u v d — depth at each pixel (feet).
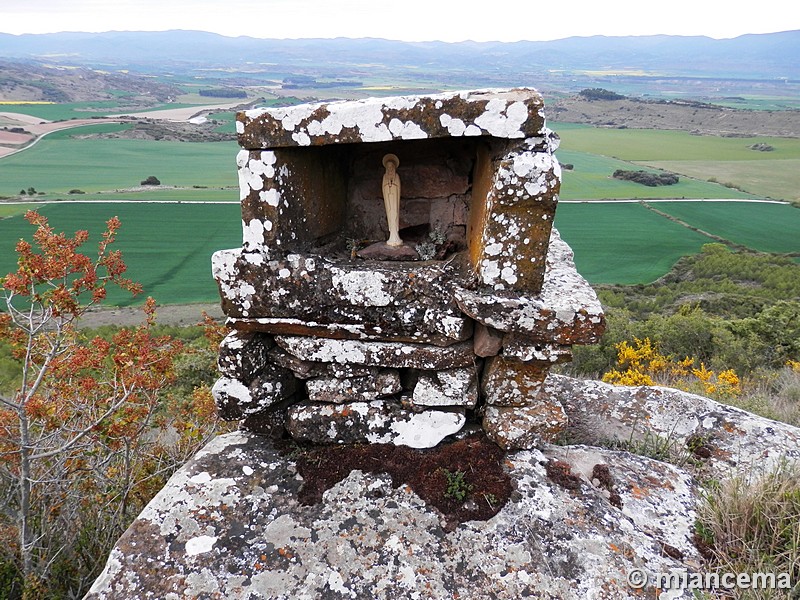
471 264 10.96
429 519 9.64
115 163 249.96
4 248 114.62
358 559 8.99
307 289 10.48
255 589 8.56
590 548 9.13
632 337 36.50
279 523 9.58
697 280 103.65
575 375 30.89
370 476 10.53
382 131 9.32
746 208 178.81
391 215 11.99
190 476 10.55
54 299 16.22
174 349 20.72
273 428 11.72
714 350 34.68
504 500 9.92
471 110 8.96
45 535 12.96
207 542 9.23
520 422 10.78
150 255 115.14
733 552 9.45
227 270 10.59
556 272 11.60
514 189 9.14
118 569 8.85
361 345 10.80
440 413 11.00
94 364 17.33
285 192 10.41
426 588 8.59
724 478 11.63
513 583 8.63
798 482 10.34
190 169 239.50
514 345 10.04
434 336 10.53
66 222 138.51
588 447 12.18
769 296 86.28
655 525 10.03
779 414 18.67
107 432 15.44
